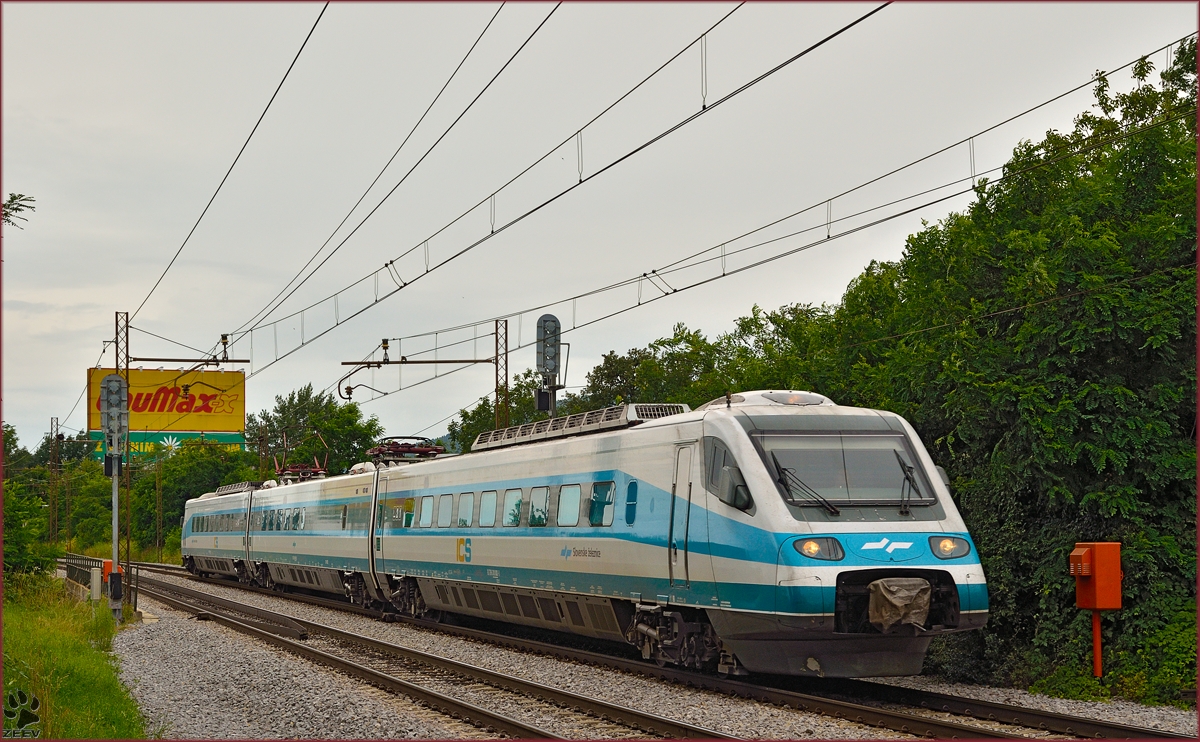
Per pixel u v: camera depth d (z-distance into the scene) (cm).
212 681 1548
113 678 1533
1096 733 1084
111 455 2688
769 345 3612
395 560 2512
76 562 3634
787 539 1303
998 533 1678
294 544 3319
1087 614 1512
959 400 1688
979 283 1833
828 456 1393
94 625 2214
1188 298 1559
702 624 1470
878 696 1356
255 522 3825
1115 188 1723
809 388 2245
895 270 2431
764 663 1350
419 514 2389
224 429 7319
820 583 1270
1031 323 1655
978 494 1720
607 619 1686
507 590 1978
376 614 2683
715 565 1396
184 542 4991
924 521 1350
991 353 1688
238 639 2109
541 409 2736
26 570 2903
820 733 1102
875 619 1268
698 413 1504
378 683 1477
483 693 1401
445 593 2286
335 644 2025
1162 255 1620
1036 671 1523
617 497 1634
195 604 3122
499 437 2130
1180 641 1406
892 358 1892
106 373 6994
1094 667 1455
